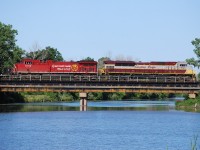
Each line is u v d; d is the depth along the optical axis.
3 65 150.25
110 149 60.66
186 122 91.31
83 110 123.81
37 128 80.25
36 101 181.50
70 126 84.12
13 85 125.75
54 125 85.31
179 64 136.12
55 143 64.75
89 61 136.62
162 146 63.09
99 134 74.12
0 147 60.72
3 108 127.00
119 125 86.31
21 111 116.12
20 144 63.25
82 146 62.62
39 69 137.25
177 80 126.31
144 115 107.12
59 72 136.62
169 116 103.81
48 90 126.44
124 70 135.88
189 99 143.12
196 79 132.88
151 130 79.19
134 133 75.38
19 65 137.88
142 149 60.75
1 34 149.62
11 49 153.12
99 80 126.06
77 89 126.50
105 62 137.00
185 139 69.00
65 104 159.88
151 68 136.12
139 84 126.06
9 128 79.56
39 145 62.78
